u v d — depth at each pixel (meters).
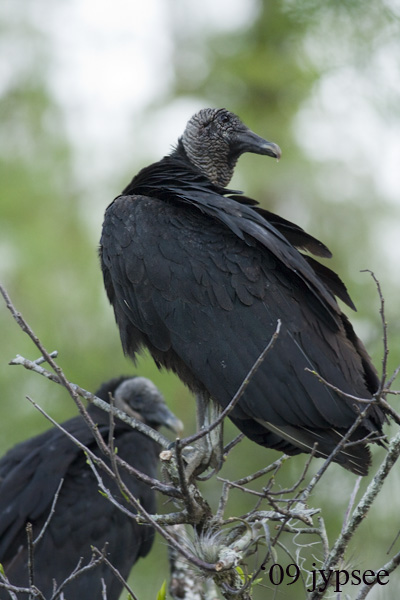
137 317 7.93
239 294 7.62
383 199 16.27
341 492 12.62
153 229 7.98
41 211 15.53
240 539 6.95
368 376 7.93
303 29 15.27
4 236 15.28
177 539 7.69
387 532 12.02
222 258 7.77
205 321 7.62
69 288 15.18
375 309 14.95
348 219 16.06
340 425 7.28
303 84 16.38
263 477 13.52
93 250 15.38
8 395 14.48
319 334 7.60
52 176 15.80
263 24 16.73
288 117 16.62
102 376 14.65
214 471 7.39
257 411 7.34
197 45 16.98
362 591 6.55
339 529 12.30
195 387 7.95
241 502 13.59
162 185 8.52
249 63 16.41
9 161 15.90
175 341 7.67
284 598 11.50
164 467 7.26
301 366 7.38
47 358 6.30
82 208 15.64
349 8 13.85
